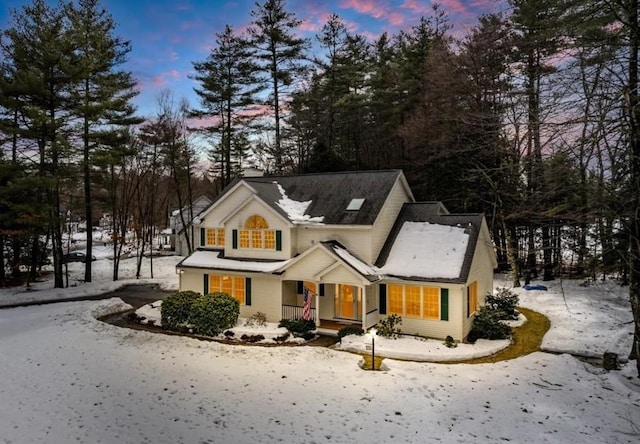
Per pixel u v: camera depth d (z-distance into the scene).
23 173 26.62
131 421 10.26
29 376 13.11
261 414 10.66
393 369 13.80
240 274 20.39
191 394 11.80
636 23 11.40
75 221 77.38
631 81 11.49
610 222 12.11
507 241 26.84
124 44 32.38
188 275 22.42
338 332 17.92
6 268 37.16
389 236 20.48
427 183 32.84
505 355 15.60
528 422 10.34
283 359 14.65
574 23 12.20
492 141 19.02
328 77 39.69
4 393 11.84
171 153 40.44
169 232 54.50
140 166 44.53
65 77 27.61
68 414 10.59
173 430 9.85
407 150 35.16
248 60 37.12
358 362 14.46
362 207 20.14
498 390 12.21
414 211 21.42
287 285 20.36
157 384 12.48
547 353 15.55
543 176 12.77
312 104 41.59
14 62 27.80
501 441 9.48
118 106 30.78
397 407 11.09
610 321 19.22
